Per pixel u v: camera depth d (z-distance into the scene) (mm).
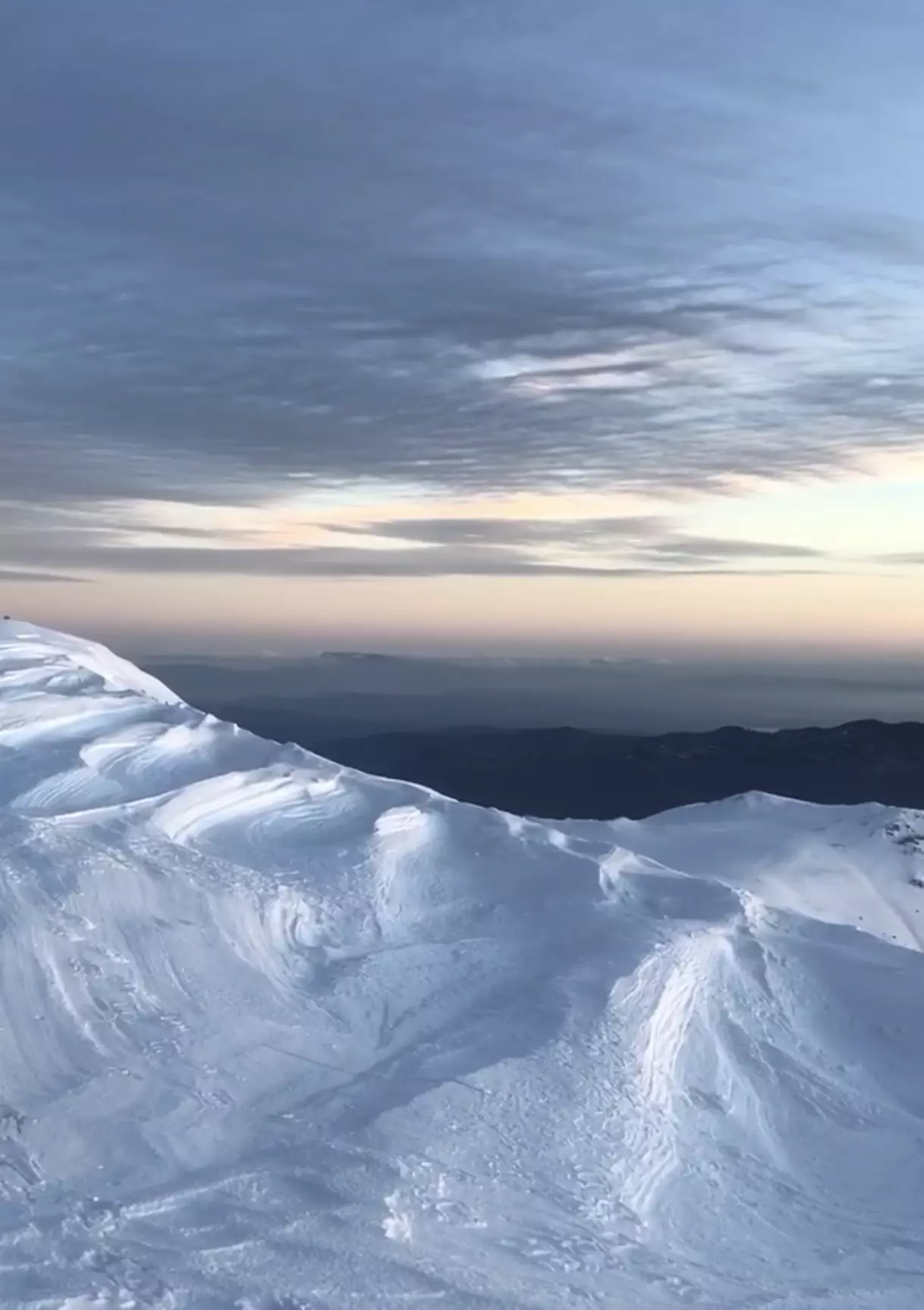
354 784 32375
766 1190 20578
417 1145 18250
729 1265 17641
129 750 30344
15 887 21375
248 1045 20297
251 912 23938
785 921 31812
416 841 30281
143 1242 14266
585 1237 17078
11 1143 16266
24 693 32062
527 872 29828
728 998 26734
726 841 89312
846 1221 20156
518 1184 18125
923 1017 27719
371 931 25844
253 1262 14133
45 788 27047
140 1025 19922
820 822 100938
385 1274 14422
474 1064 21062
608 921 27828
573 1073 21531
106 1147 16594
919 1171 22312
